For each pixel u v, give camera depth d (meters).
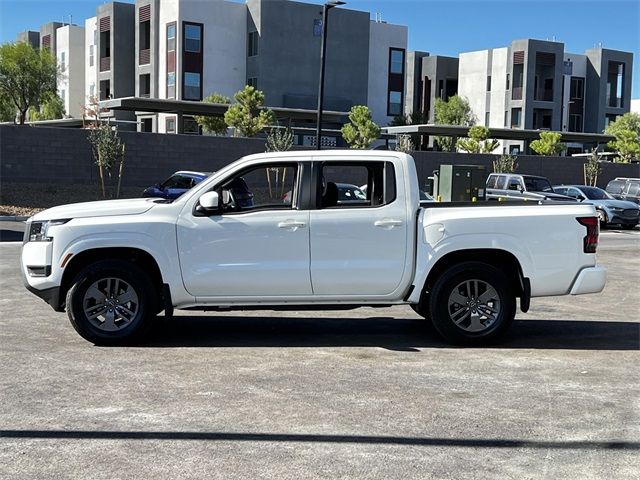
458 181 20.30
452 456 4.70
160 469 4.44
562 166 40.88
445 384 6.34
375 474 4.40
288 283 7.56
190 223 7.49
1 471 4.39
